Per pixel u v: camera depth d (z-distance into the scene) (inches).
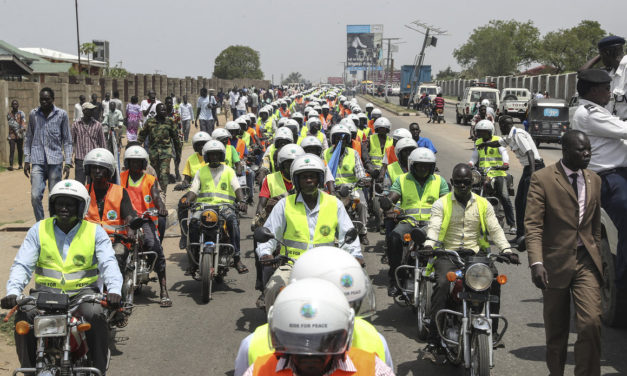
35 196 394.6
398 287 279.4
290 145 297.6
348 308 119.3
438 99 1824.6
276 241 229.1
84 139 436.1
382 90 4436.5
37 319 175.0
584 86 243.9
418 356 245.3
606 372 227.8
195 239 337.1
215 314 299.4
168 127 531.2
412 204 302.7
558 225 197.5
